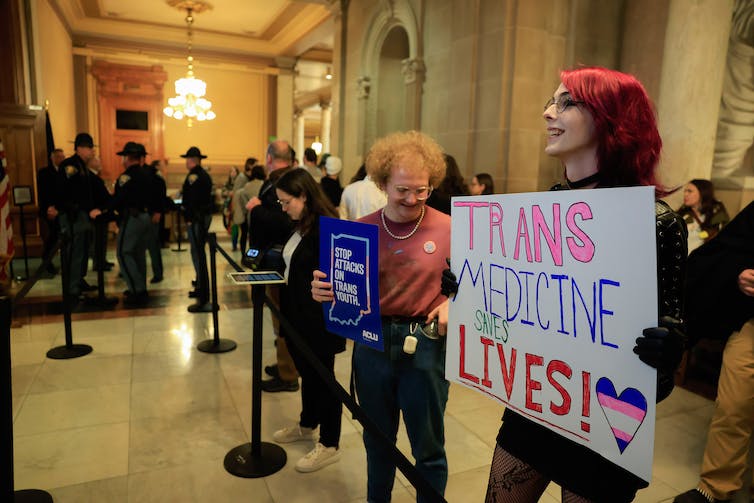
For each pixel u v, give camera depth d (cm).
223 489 231
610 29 571
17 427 280
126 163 541
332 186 530
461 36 597
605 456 98
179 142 1395
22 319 475
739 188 454
